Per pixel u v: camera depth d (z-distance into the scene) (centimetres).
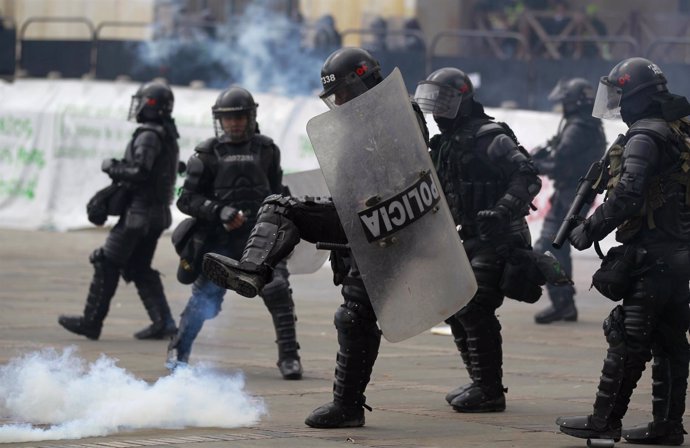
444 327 2561
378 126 1291
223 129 1917
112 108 4822
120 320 2633
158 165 2286
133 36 5419
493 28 4959
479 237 1599
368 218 1299
